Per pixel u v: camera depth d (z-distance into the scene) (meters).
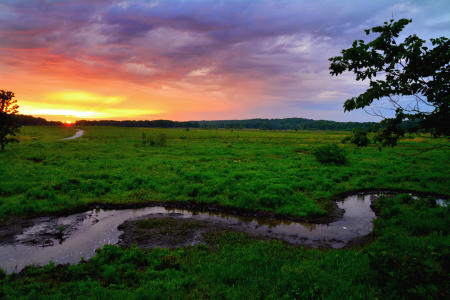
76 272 6.57
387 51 4.95
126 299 5.34
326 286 5.63
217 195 13.95
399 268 5.40
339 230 10.08
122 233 9.55
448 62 4.36
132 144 46.41
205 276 6.37
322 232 9.88
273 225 10.59
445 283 5.08
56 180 15.93
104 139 60.84
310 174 19.62
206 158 28.16
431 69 4.47
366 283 5.75
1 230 9.60
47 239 8.96
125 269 6.78
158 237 9.20
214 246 8.46
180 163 24.33
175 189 15.24
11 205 11.69
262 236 9.44
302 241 9.04
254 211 12.09
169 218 11.18
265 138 69.38
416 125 4.88
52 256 7.77
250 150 37.88
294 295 5.38
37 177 16.98
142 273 6.65
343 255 7.44
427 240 7.84
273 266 6.85
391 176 18.72
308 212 11.82
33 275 6.59
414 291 4.85
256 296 5.42
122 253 7.58
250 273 6.45
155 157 29.06
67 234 9.42
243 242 8.77
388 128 4.95
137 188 15.52
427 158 27.48
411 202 12.48
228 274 6.34
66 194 13.81
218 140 60.22
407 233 8.91
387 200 12.96
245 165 23.64
